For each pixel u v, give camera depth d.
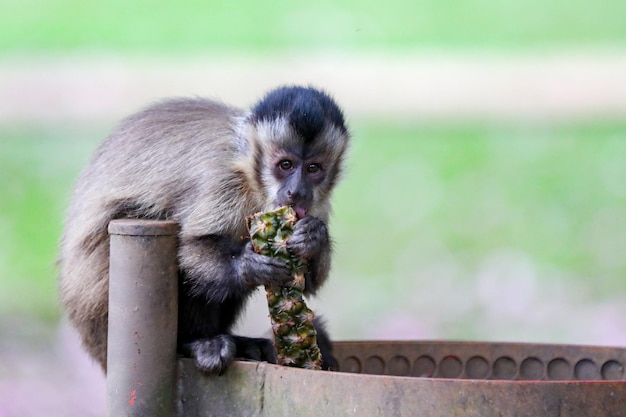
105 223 7.23
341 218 17.53
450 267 15.71
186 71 22.25
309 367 6.30
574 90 22.80
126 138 7.51
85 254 7.24
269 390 5.57
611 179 18.67
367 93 22.48
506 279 15.27
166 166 7.29
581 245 16.27
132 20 25.31
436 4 26.33
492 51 24.95
